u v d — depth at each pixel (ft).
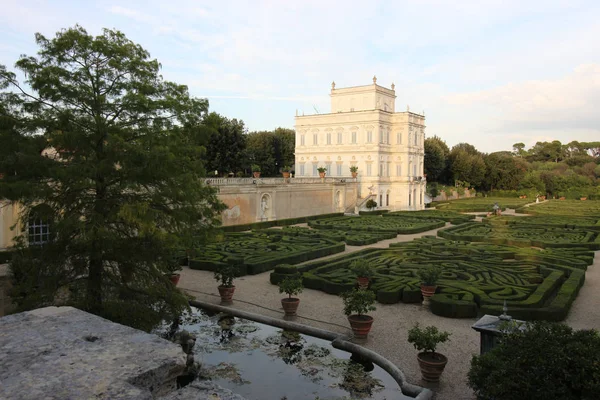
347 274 81.30
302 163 278.26
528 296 67.51
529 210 229.86
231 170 221.25
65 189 51.52
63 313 24.09
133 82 53.01
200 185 56.95
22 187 44.98
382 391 42.80
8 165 46.14
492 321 41.47
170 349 19.70
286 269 83.61
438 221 179.52
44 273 51.62
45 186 48.24
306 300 70.90
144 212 48.24
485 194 362.94
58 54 50.31
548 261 94.99
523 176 359.25
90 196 53.62
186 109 56.39
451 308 63.00
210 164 209.67
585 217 190.80
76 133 48.16
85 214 51.55
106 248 51.03
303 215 197.67
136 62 52.90
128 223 51.83
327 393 42.47
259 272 90.68
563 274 82.23
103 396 15.66
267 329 59.88
